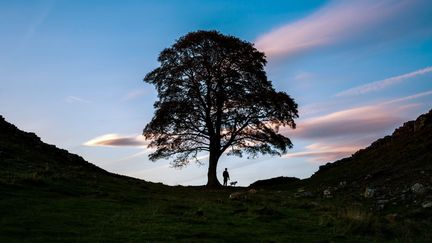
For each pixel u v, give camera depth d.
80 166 38.88
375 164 37.62
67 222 16.14
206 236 15.88
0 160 28.75
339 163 46.75
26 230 14.39
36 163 31.27
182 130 52.34
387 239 17.50
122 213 18.91
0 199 19.03
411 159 34.31
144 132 52.53
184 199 27.44
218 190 42.88
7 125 41.97
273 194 33.59
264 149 53.88
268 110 52.97
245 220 19.66
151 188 34.34
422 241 16.91
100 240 13.98
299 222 19.84
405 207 23.98
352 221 19.14
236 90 52.09
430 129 39.16
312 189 36.81
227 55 53.22
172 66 53.50
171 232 15.91
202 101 52.50
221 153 53.28
